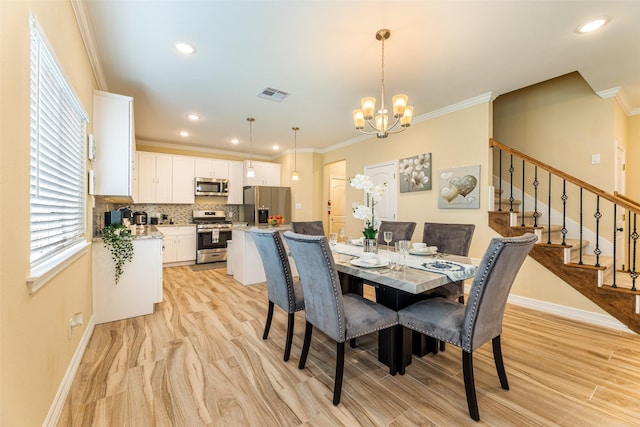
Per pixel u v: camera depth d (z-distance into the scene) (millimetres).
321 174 6387
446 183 3818
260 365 1987
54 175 1560
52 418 1382
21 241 1080
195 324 2678
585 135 3467
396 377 1863
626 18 2025
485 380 1819
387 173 4738
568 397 1650
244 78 2982
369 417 1494
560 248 2895
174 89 3244
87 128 2314
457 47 2410
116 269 2715
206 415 1501
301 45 2391
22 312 1077
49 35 1407
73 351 1854
